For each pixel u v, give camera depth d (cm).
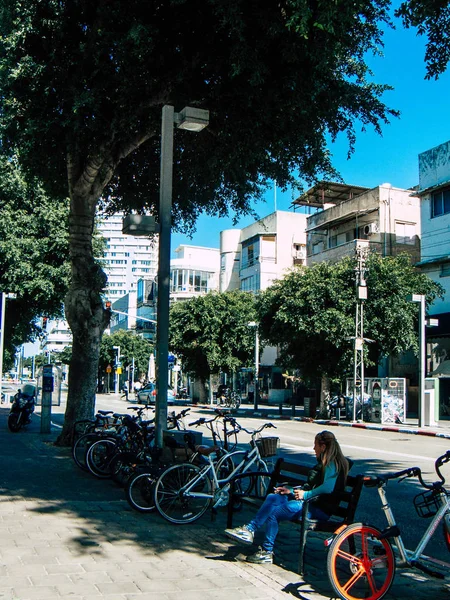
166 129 930
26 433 1697
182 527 671
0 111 1328
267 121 1266
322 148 1417
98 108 1177
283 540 644
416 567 504
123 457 866
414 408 3312
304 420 2777
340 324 2517
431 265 3056
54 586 466
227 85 1222
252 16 1069
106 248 2550
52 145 1325
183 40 1181
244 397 4962
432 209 3088
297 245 5353
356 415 2661
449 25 895
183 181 1560
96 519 689
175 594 461
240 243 5753
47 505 757
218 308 3900
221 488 719
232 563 548
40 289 2386
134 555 559
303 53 1101
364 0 1077
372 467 1220
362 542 477
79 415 1363
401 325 2602
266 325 2914
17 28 1191
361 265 2497
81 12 1210
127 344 7481
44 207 2273
